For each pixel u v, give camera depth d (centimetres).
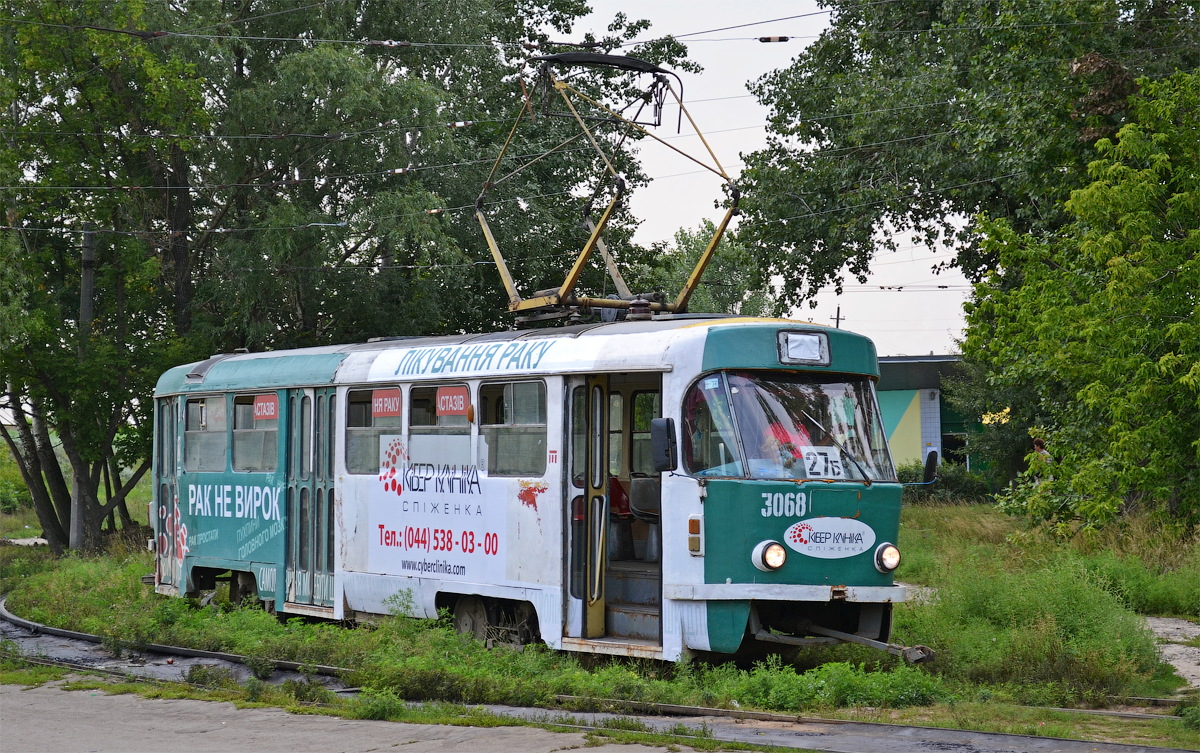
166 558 1748
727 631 1048
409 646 1185
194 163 2856
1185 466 1329
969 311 1645
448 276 2856
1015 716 892
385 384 1362
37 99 2770
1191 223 1355
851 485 1095
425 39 2978
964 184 2417
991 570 1547
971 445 3284
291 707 953
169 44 2684
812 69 2920
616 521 1216
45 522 3039
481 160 3031
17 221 2798
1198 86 1395
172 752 801
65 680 1152
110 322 3111
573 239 3362
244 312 2738
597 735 805
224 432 1617
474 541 1241
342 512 1404
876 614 1116
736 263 3312
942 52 2634
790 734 820
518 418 1210
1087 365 1376
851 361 1141
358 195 2822
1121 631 1164
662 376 1091
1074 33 1886
